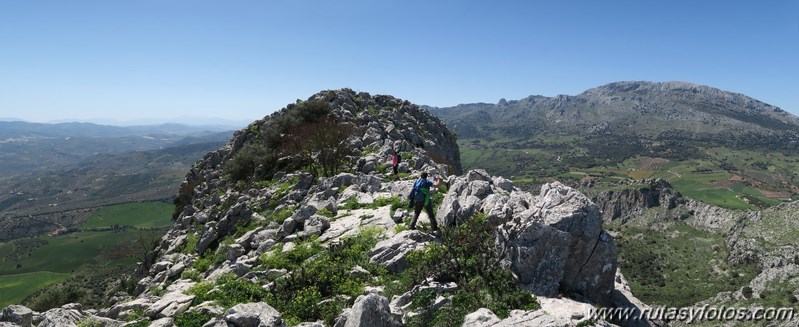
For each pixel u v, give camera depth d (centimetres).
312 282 1834
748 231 16862
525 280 1570
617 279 2209
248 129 7075
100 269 11306
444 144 7969
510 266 1612
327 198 3394
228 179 5831
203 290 2036
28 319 1769
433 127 7850
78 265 19325
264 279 2100
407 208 2667
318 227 2695
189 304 1816
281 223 3178
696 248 18738
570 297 1562
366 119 6175
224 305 1745
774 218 16825
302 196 3809
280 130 6069
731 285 14025
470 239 1738
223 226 3628
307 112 6306
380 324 1293
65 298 4512
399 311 1473
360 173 3806
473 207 2055
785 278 12050
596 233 1600
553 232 1585
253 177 5219
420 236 2117
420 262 1755
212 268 2817
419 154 4691
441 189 2902
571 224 1593
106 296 4744
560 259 1571
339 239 2395
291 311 1616
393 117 6706
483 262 1644
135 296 3306
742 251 15688
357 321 1240
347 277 1861
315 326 1421
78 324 1675
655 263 17850
